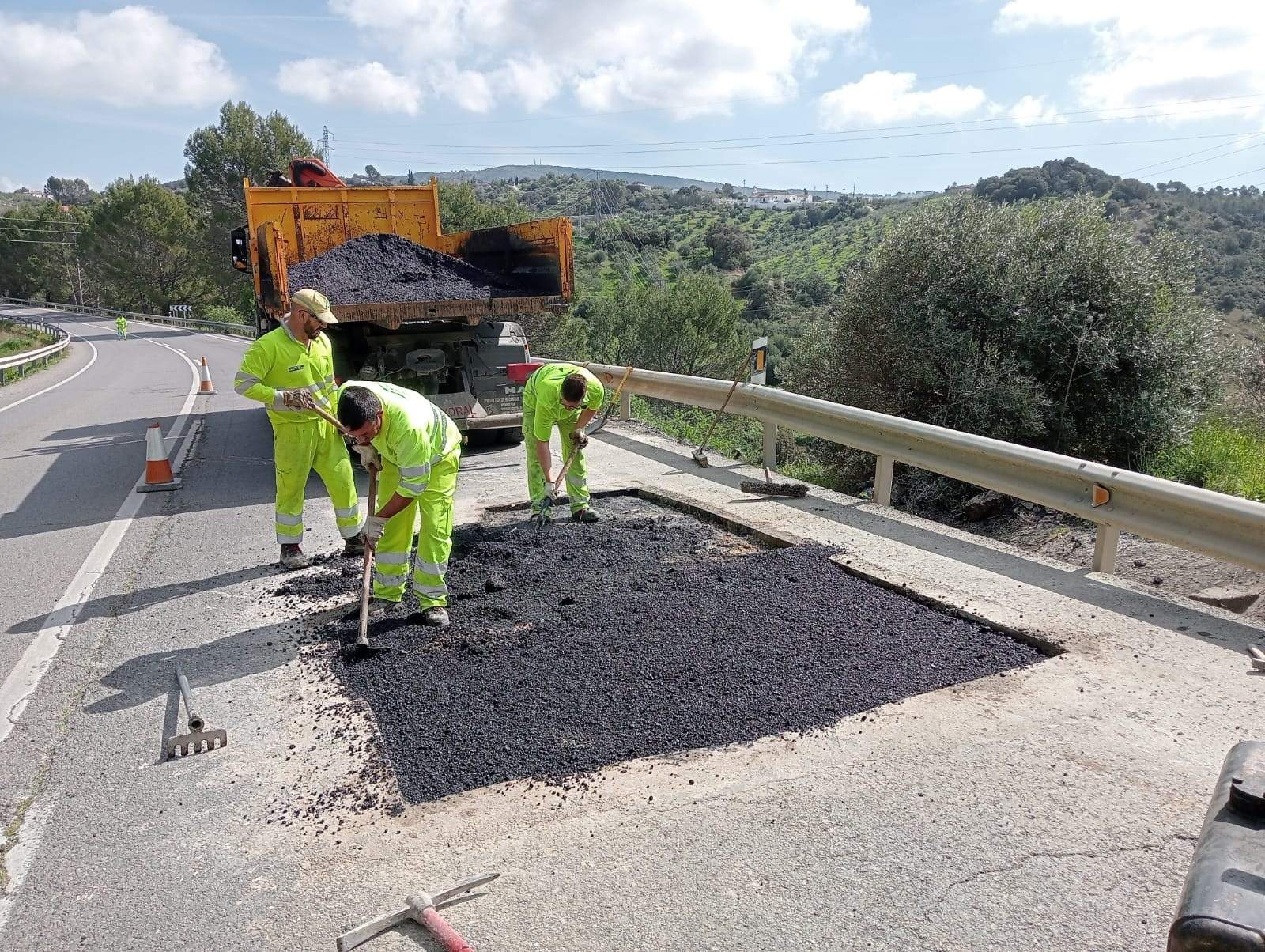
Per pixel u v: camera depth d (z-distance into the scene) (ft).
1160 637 13.66
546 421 19.99
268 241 25.91
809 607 15.10
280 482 18.39
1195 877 4.42
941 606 15.07
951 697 11.93
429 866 8.80
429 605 15.01
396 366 27.73
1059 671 12.61
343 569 18.43
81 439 38.04
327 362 18.67
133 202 207.92
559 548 18.86
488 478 26.43
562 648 13.64
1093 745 10.66
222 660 14.01
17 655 14.58
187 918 8.20
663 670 12.84
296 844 9.25
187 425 40.52
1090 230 32.24
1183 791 9.68
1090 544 22.84
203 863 9.02
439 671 13.05
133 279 215.51
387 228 33.12
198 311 197.36
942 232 34.81
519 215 128.36
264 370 17.62
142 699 12.80
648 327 106.32
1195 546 14.46
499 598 15.94
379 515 14.29
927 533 19.48
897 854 8.77
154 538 21.48
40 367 85.51
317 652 14.05
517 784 10.15
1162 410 30.19
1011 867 8.53
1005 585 15.96
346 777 10.48
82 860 9.12
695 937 7.71
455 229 118.21
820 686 12.30
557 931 7.82
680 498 22.70
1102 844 8.86
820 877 8.45
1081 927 7.74
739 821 9.36
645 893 8.29
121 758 11.16
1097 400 32.12
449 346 28.76
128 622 15.87
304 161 34.14
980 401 31.55
